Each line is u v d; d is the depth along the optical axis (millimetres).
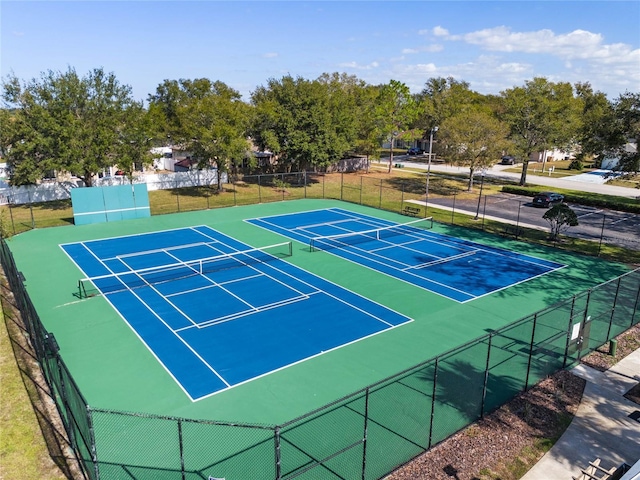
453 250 30609
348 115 53750
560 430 12867
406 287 23938
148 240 31812
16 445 11875
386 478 10758
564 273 26375
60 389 12188
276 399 14289
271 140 48719
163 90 88625
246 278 24812
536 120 51406
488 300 22375
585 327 16688
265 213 40719
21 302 18641
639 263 28359
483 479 10898
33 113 36875
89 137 38625
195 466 11047
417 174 64000
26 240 31547
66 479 10750
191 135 44875
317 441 12039
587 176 65125
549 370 15930
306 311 20828
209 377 15547
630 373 16016
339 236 33156
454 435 12375
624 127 34000
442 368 15961
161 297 22125
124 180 48625
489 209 43125
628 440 12570
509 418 13258
